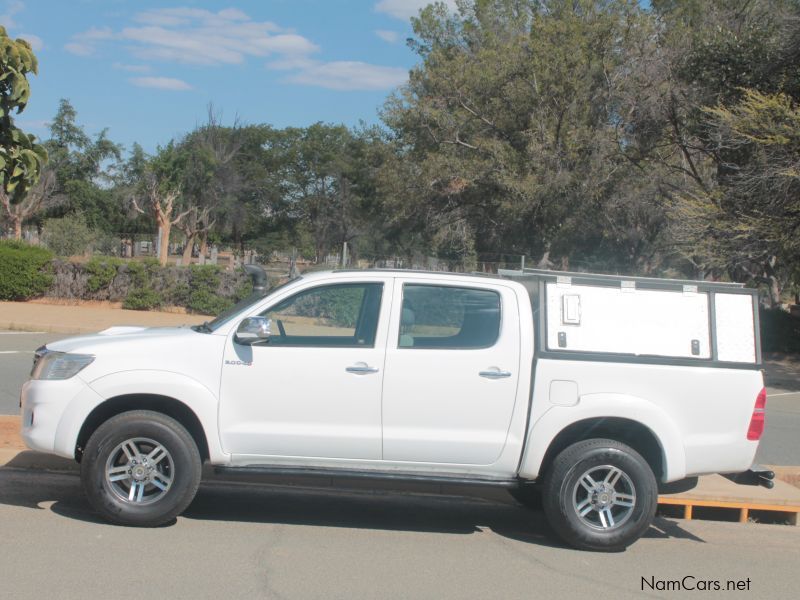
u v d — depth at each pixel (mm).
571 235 34062
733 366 6223
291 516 6758
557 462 6105
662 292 6285
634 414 6082
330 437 6051
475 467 6129
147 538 5840
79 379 6008
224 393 6043
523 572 5621
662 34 30000
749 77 23734
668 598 5266
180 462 5984
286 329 6324
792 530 7195
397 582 5270
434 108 33844
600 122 30391
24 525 5984
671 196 28969
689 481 6863
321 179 62031
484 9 40500
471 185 32688
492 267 30344
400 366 6078
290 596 4902
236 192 55531
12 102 8055
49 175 46062
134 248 48125
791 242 20484
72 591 4781
